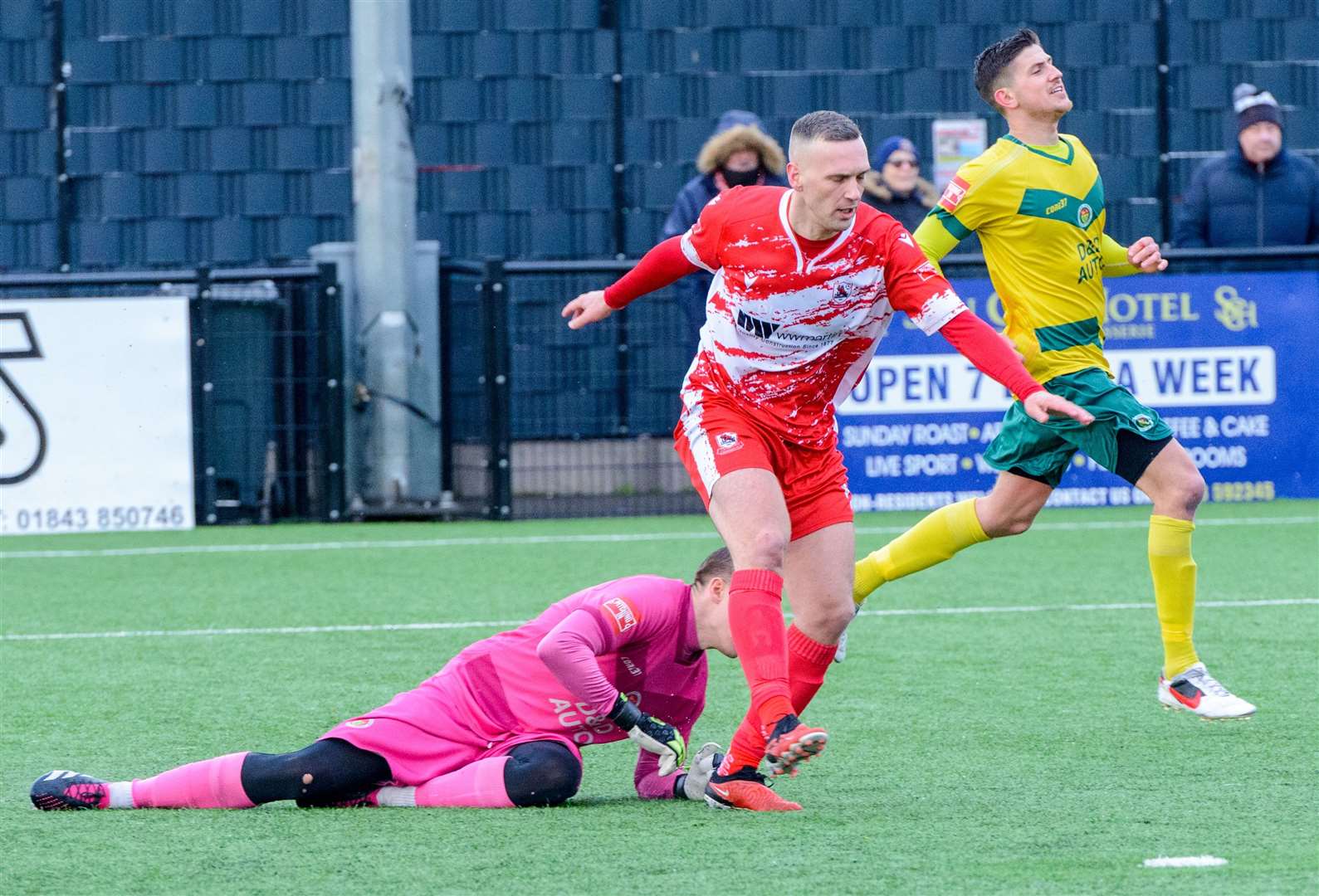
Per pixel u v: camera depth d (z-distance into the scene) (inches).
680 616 596.1
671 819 572.4
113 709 797.2
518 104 1930.4
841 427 1604.3
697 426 616.1
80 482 1588.3
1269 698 794.2
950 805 592.1
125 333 1593.3
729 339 607.2
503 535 1551.4
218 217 1943.9
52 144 1930.4
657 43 1930.4
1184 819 564.7
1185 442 1620.3
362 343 1675.7
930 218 792.9
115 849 536.1
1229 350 1617.9
